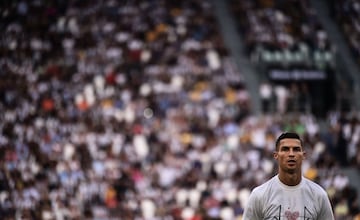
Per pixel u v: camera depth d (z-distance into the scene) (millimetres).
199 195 68000
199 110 83500
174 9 101125
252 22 101875
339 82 93625
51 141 70188
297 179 21016
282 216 20953
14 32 90688
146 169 71562
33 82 84250
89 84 86188
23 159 61281
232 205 67375
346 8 108375
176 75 89438
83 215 59188
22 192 50156
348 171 78125
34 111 76875
